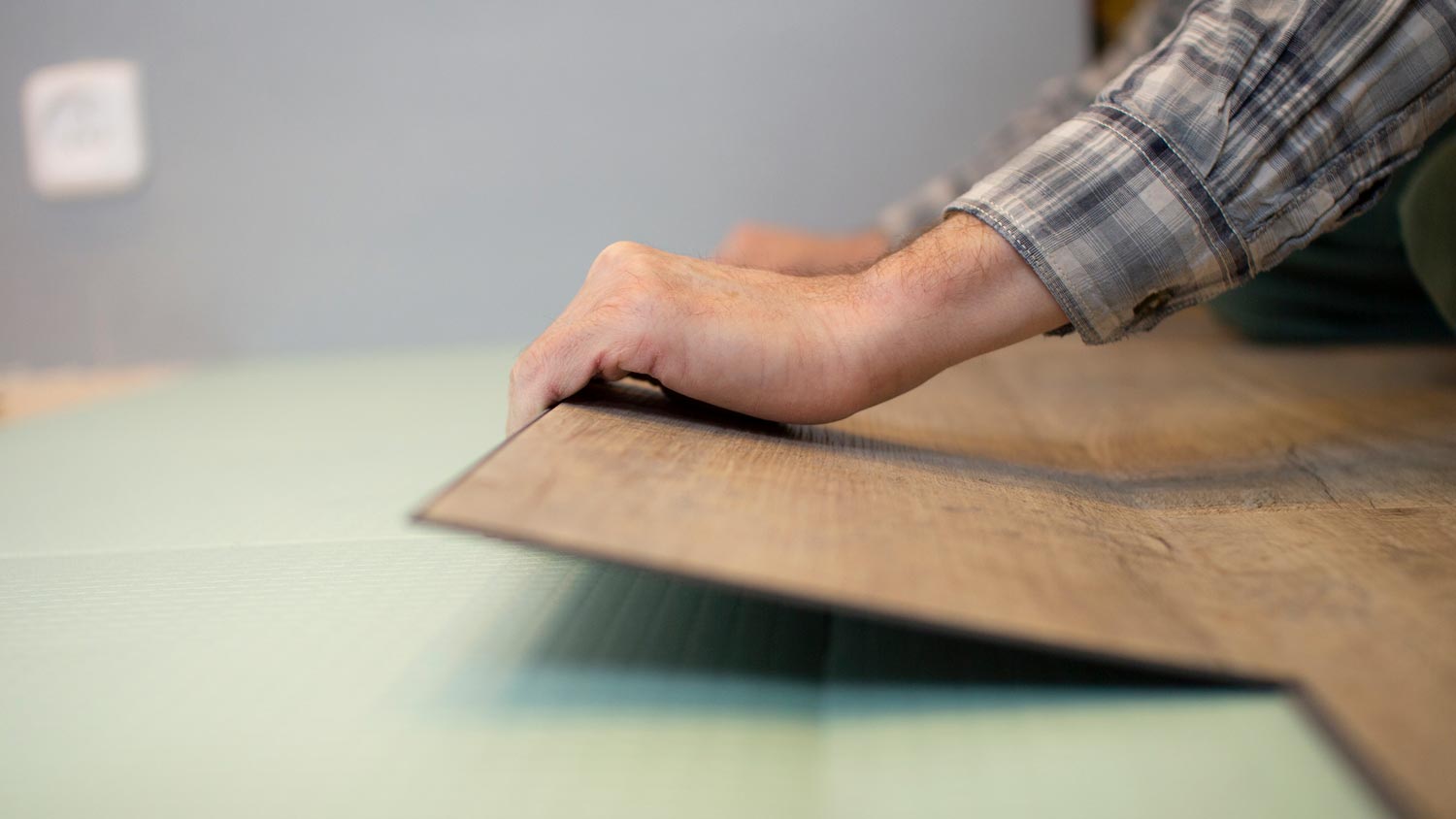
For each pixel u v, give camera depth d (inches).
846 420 26.5
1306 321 53.6
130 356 73.4
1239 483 22.9
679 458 16.9
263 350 73.4
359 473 31.6
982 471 22.0
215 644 16.5
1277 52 20.9
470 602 17.6
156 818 11.4
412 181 71.2
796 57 68.3
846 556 13.3
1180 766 11.3
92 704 14.4
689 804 11.1
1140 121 21.3
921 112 68.4
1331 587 15.1
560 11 68.6
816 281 21.7
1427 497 20.6
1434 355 47.3
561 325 20.5
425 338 73.2
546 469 14.7
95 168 70.4
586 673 14.4
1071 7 66.2
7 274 72.4
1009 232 20.9
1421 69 21.1
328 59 69.6
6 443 41.2
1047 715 12.6
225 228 71.8
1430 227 30.9
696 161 70.0
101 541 24.3
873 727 12.6
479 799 11.4
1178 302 22.1
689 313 19.9
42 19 69.2
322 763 12.4
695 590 17.5
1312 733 11.5
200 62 69.7
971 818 10.7
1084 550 16.1
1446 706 11.3
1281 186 21.2
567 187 70.8
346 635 16.5
